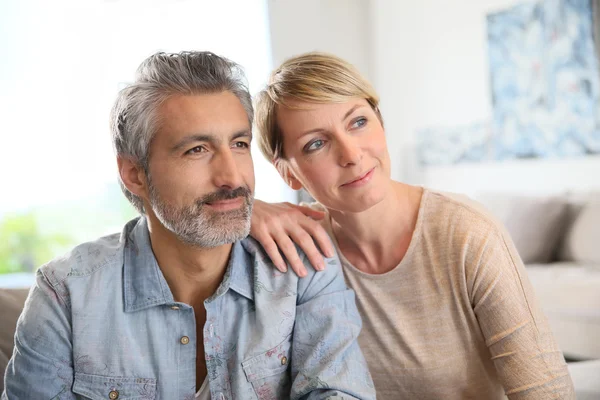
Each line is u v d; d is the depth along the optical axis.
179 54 1.26
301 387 1.27
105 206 5.59
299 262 1.38
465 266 1.38
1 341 1.51
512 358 1.34
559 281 3.07
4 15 5.32
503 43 4.65
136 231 1.36
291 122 1.39
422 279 1.44
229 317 1.34
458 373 1.44
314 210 1.55
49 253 5.63
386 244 1.47
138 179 1.30
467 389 1.45
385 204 1.44
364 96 1.38
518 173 4.62
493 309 1.36
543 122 4.43
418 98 5.38
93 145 5.47
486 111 4.82
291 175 1.54
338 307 1.36
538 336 1.34
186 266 1.32
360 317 1.44
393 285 1.47
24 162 5.47
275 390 1.32
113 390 1.27
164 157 1.22
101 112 5.42
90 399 1.26
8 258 5.55
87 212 5.60
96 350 1.27
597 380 1.47
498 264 1.36
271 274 1.38
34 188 5.52
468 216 1.41
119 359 1.28
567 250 3.61
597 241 3.46
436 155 5.24
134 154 1.26
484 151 4.86
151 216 1.31
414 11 5.36
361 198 1.38
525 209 3.73
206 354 1.30
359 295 1.51
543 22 4.38
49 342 1.26
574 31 4.20
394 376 1.49
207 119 1.20
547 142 4.43
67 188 5.55
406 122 5.52
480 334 1.43
